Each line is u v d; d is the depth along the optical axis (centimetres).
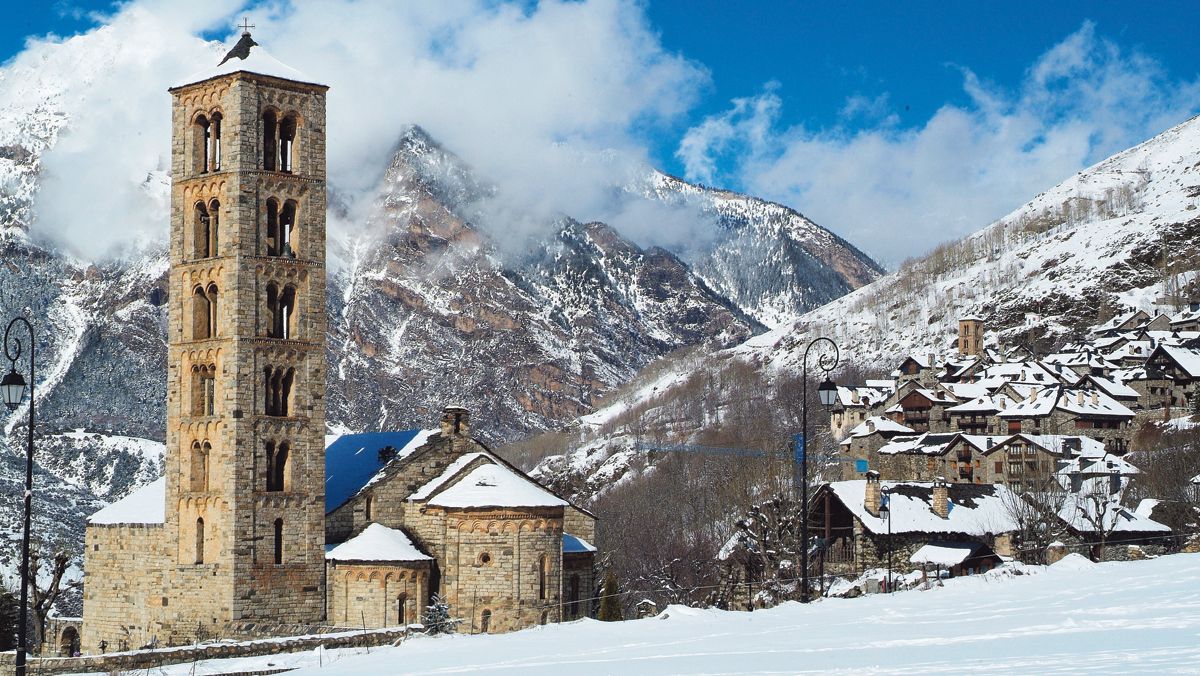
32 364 7550
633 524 17650
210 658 8312
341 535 11369
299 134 11088
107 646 11725
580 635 6384
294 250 11106
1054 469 17075
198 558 10906
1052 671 4275
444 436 12006
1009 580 7325
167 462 11081
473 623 11056
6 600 12962
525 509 11138
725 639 5688
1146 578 6850
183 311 11081
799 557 11975
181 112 11150
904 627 5672
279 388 11025
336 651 8169
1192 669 4162
